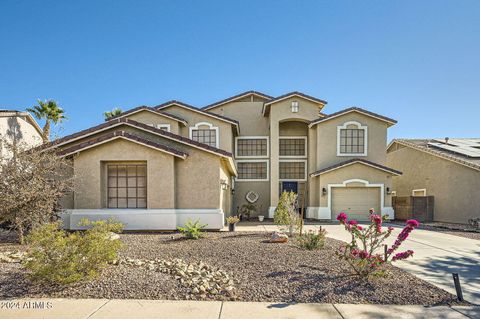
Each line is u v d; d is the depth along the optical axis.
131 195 13.12
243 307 5.02
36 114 25.31
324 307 5.03
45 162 10.09
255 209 21.89
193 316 4.69
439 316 4.73
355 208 19.58
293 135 23.25
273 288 5.77
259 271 6.72
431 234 13.48
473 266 7.75
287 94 21.47
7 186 8.73
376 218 6.25
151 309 4.93
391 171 19.22
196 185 13.25
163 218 12.63
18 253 7.87
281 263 7.34
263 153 23.28
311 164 21.52
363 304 5.16
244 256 8.03
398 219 21.62
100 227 6.80
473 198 17.78
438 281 6.45
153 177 12.78
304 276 6.37
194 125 20.41
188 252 8.52
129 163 13.12
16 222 9.15
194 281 5.97
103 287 5.71
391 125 20.89
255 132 23.39
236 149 23.23
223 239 10.84
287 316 4.70
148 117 19.59
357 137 20.81
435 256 8.90
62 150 12.34
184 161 13.33
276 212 12.56
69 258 5.84
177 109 20.50
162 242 10.12
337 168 19.44
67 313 4.76
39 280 5.77
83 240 6.11
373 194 19.61
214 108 23.62
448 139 25.11
